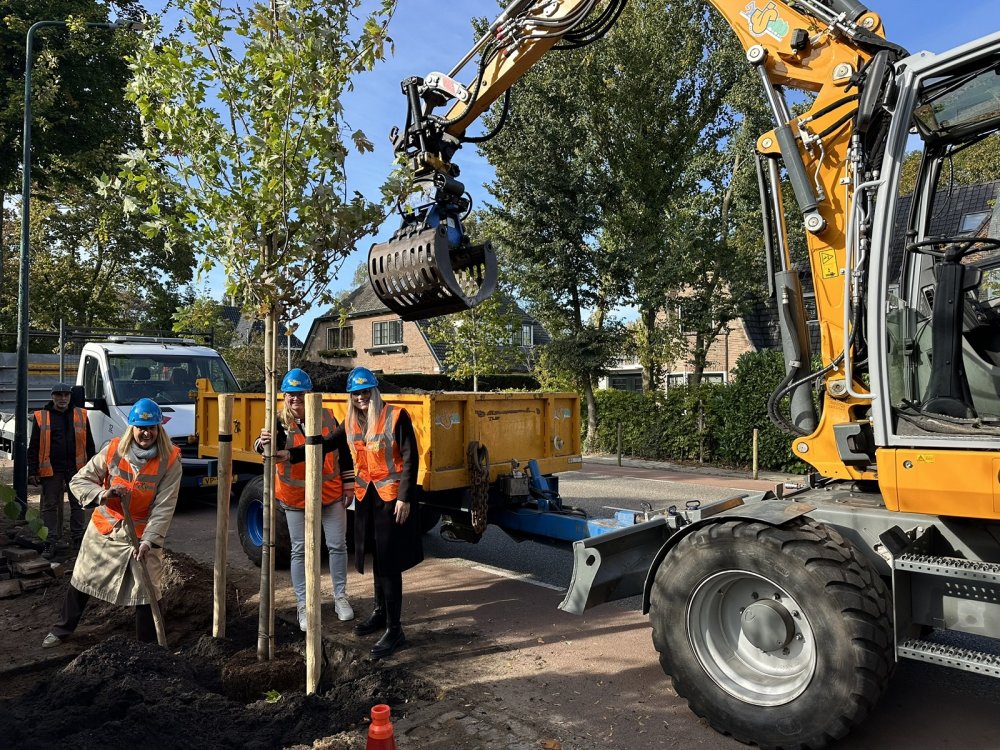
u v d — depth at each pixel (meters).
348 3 4.19
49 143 16.02
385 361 34.62
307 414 3.98
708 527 3.71
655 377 18.62
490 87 5.52
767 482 13.15
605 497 11.18
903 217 4.02
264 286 4.14
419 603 5.83
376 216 4.34
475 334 17.08
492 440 6.18
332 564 5.45
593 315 18.47
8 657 4.57
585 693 4.11
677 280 16.20
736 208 19.56
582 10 5.13
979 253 3.69
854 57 3.90
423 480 5.62
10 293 28.23
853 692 3.18
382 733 2.46
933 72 3.38
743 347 24.22
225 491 4.72
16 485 9.92
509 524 6.07
